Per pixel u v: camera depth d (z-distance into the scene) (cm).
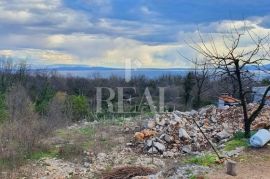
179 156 1354
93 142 1513
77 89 3691
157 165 1252
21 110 2109
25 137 1440
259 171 990
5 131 1467
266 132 1173
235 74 1305
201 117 1638
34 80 3875
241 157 1091
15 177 1156
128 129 1698
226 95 2036
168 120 1581
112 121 1944
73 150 1377
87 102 2878
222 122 1559
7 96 2311
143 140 1484
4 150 1305
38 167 1257
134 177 1071
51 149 1441
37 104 2895
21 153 1330
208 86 2859
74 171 1233
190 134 1452
